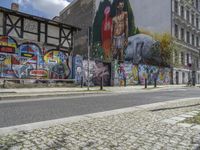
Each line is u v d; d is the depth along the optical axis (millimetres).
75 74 24625
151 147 4473
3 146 4391
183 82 42438
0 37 19938
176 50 40281
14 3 27828
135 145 4578
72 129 5762
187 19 45250
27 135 5164
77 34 53031
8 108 9266
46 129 5750
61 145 4512
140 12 42406
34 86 20656
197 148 4449
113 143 4684
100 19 48094
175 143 4730
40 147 4371
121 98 13930
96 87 23672
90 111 8797
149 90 22922
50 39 24219
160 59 38812
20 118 7230
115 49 44812
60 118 7316
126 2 44500
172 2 39219
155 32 40031
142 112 8445
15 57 20750
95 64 26547
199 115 7715
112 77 28078
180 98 14320
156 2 40500
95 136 5164
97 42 47781
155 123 6523
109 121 6773
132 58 41906
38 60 22344
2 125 6246
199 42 50906
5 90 16562
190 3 46031
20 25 22250
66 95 15961
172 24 39000
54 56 23703
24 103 11031
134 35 42344
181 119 7074
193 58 47844
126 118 7246
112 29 45750
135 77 31453
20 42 21172
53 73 23344
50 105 10305
